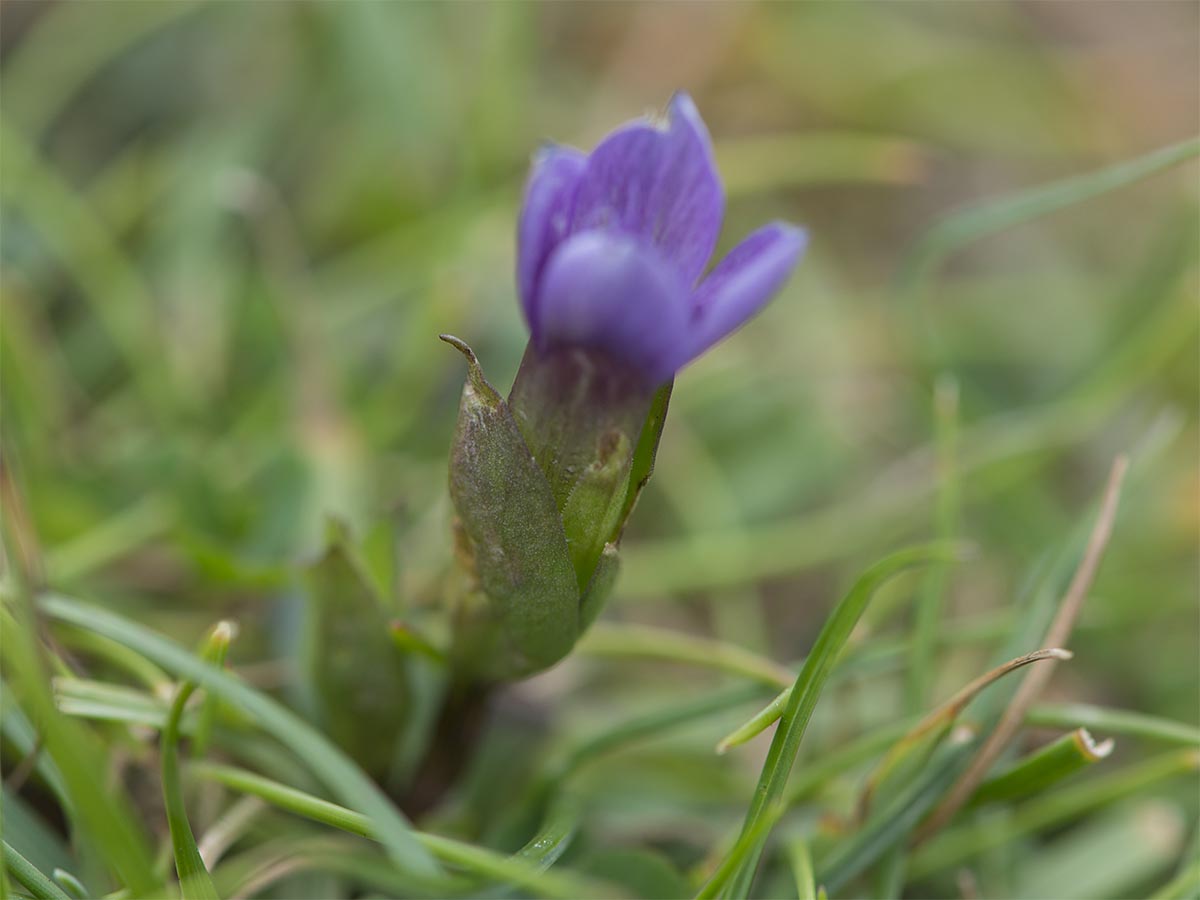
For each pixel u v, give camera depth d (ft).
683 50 0.66
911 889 0.43
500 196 0.55
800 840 0.39
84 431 0.49
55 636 0.41
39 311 0.49
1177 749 0.46
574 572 0.37
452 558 0.39
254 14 0.60
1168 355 0.51
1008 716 0.40
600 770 0.44
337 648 0.39
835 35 0.68
